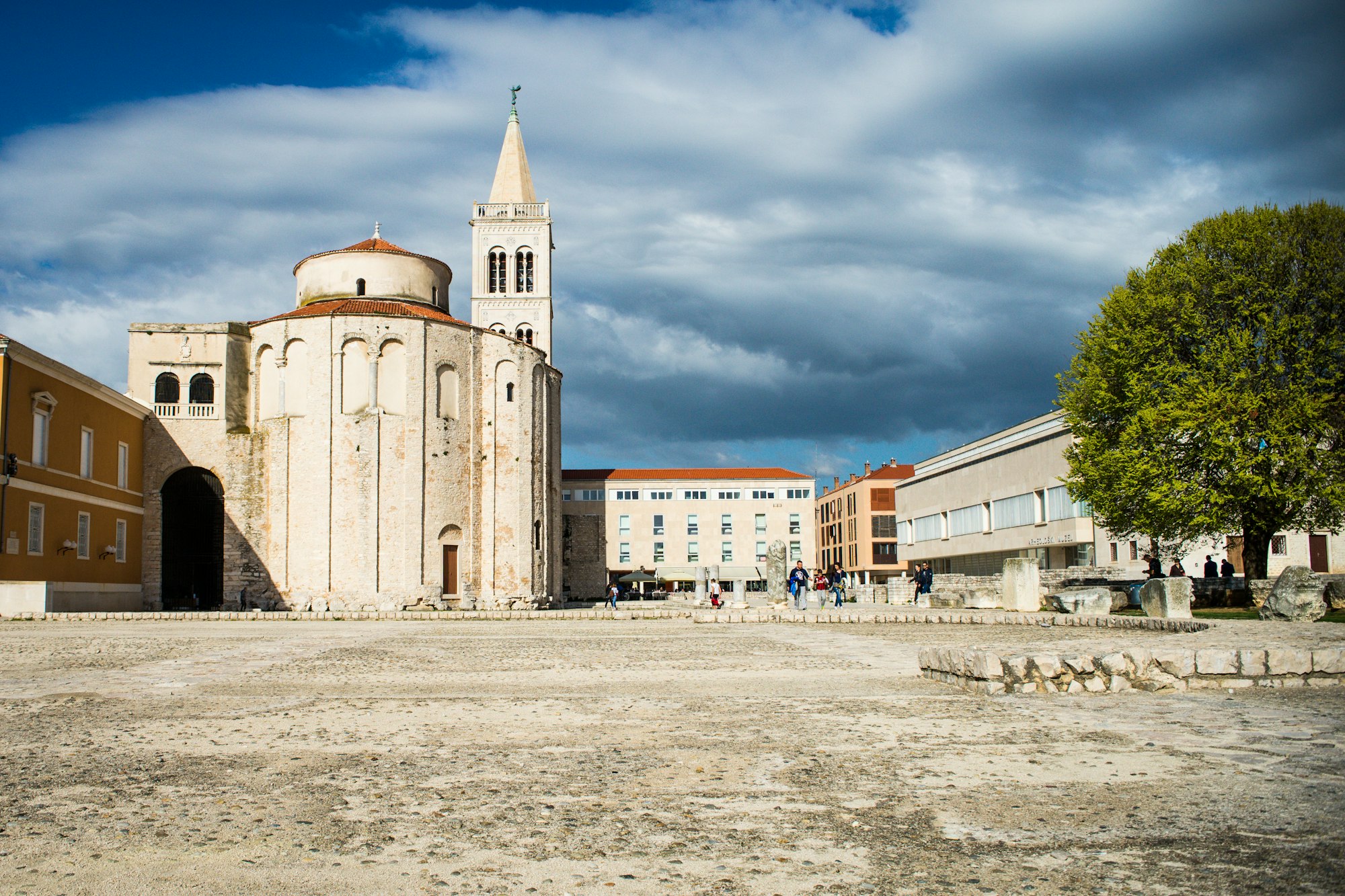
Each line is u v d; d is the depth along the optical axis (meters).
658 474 123.50
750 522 122.94
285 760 8.88
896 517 111.19
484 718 11.43
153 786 7.81
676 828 6.54
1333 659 12.67
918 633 27.28
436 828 6.57
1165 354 38.84
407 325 63.94
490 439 66.81
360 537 61.69
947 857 5.84
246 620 45.66
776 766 8.44
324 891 5.36
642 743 9.66
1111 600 31.95
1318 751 8.55
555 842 6.25
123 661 20.09
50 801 7.34
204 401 64.38
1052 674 12.62
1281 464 36.19
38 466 47.66
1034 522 68.94
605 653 21.92
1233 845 5.93
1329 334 36.78
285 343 63.81
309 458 62.47
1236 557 55.19
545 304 89.31
